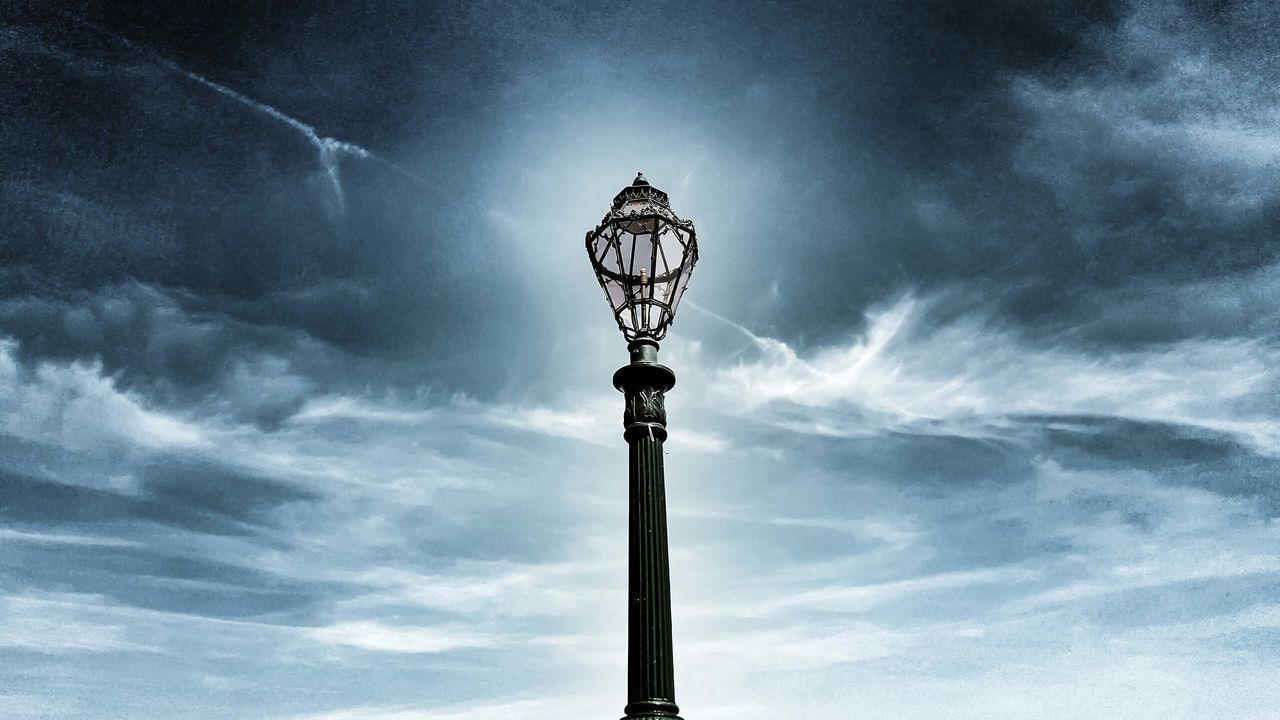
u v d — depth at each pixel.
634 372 8.53
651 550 7.71
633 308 8.82
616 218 9.02
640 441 8.28
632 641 7.43
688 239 9.25
